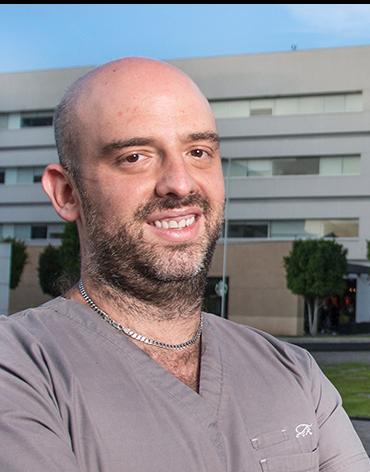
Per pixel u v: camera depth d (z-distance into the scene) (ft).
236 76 182.60
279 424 4.90
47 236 197.57
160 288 4.67
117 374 4.45
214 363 4.92
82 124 4.73
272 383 5.09
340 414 5.49
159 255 4.62
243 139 181.16
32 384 4.15
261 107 182.09
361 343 103.71
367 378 52.08
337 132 174.70
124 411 4.27
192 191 4.66
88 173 4.72
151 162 4.65
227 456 4.54
